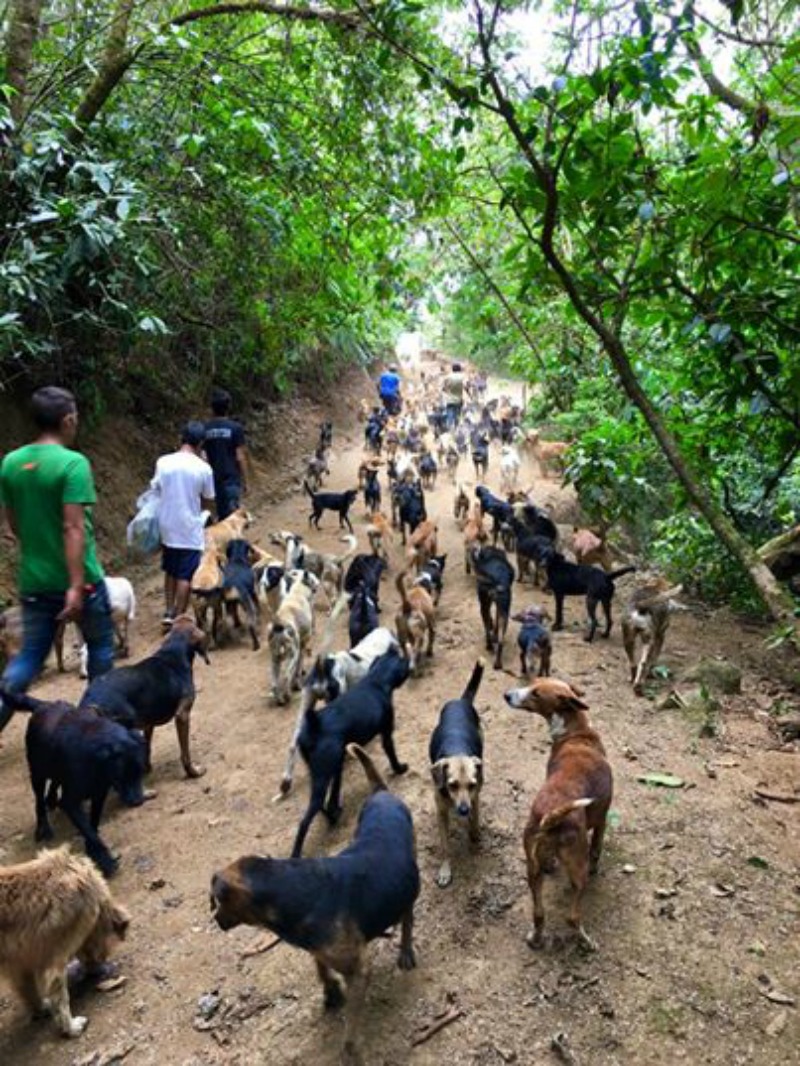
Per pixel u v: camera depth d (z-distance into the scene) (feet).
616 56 12.56
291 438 54.60
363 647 18.47
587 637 23.89
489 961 11.14
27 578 13.69
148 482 36.27
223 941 12.00
